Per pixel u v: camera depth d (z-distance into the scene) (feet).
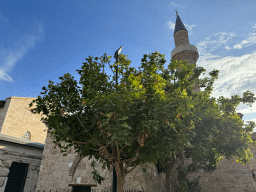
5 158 43.04
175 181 51.47
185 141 20.13
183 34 106.42
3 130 67.72
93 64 20.81
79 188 40.65
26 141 48.65
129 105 16.66
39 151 52.80
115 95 17.44
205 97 31.01
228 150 30.35
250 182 50.26
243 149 28.91
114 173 21.29
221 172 53.36
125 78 20.98
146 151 20.22
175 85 30.89
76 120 19.62
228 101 33.04
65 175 41.75
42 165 44.32
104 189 37.65
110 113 14.96
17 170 46.52
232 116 30.50
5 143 44.09
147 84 19.99
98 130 18.81
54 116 19.07
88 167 41.11
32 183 48.21
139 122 17.52
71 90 19.76
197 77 37.35
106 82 20.83
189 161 54.54
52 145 46.11
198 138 28.91
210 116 28.43
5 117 69.51
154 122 16.52
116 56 23.07
